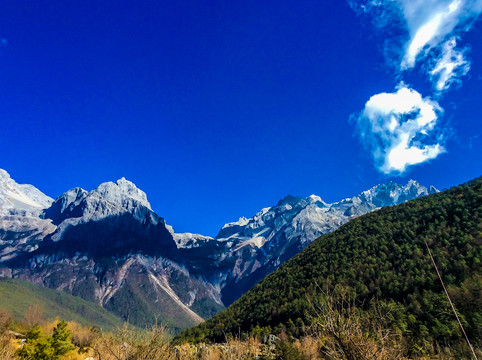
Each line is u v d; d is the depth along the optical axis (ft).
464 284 138.21
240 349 38.52
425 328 106.42
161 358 40.42
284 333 160.35
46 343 101.65
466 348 54.60
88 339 123.34
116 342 41.32
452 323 102.94
